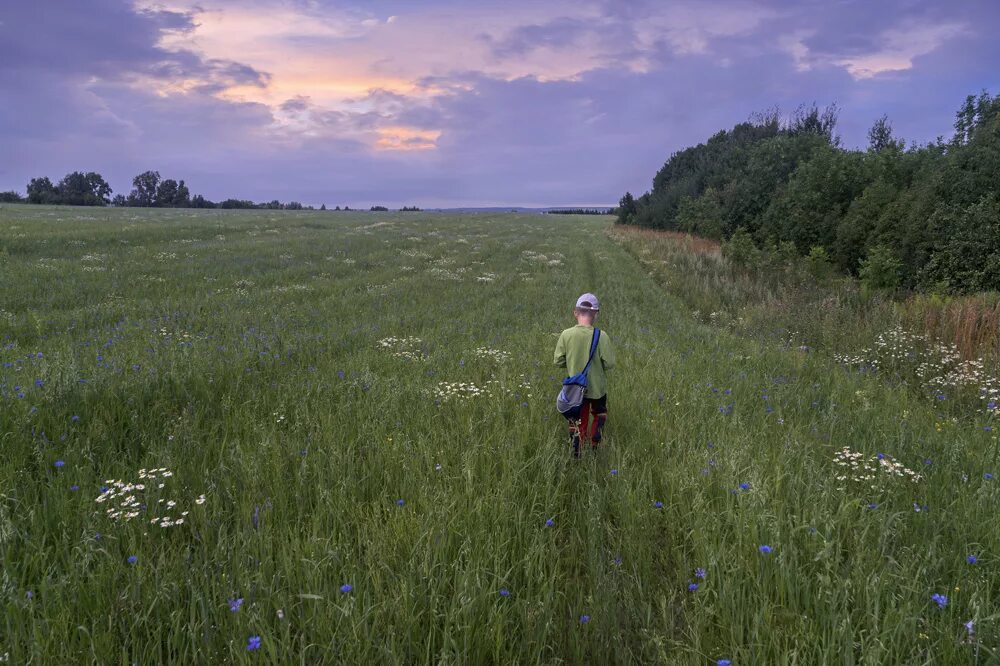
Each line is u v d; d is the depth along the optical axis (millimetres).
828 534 3096
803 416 5910
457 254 30562
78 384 5410
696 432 5262
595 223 82188
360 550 3197
